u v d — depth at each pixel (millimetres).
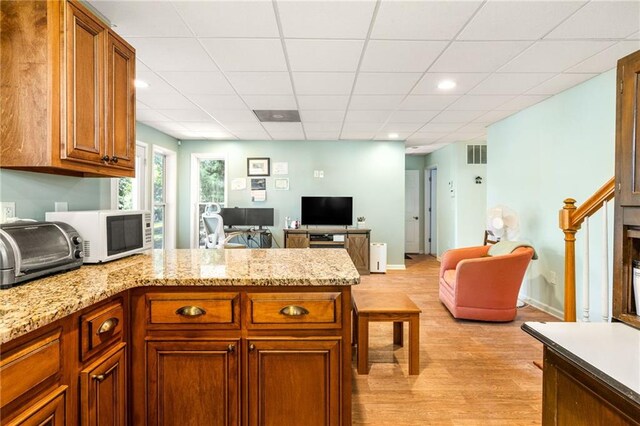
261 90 3383
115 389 1359
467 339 2957
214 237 5008
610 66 2799
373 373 2395
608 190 1900
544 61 2695
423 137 5773
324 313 1472
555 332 1137
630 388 784
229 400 1465
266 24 2139
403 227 6051
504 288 3266
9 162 1415
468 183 6301
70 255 1604
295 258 2066
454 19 2078
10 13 1406
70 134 1465
